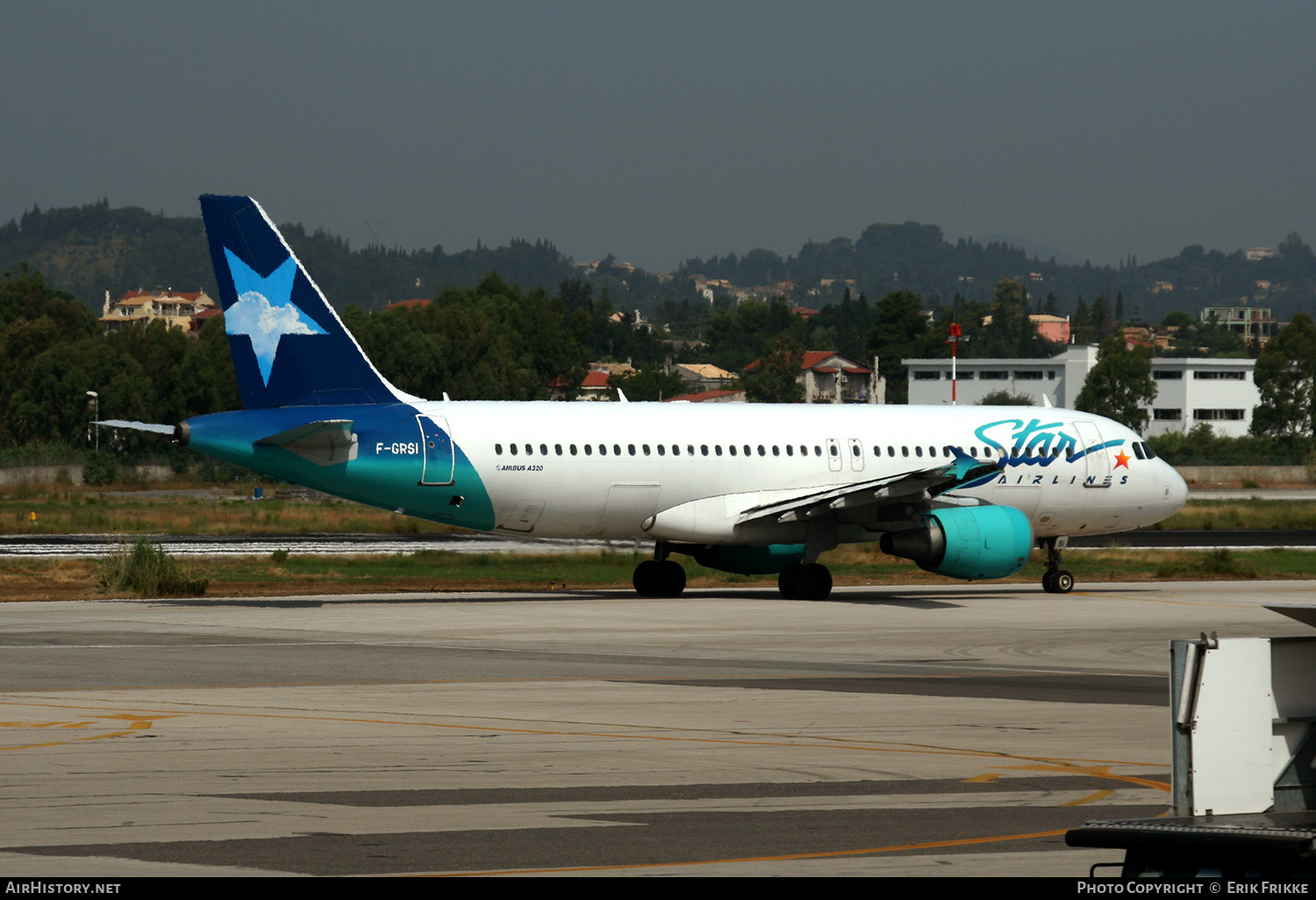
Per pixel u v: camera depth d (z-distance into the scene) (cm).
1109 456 14475
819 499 12575
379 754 5428
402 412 12162
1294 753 3509
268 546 19162
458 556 17550
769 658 8762
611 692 7169
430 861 3831
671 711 6588
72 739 5694
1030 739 5919
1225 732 3394
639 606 12112
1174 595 13975
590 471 12531
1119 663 8619
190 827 4203
